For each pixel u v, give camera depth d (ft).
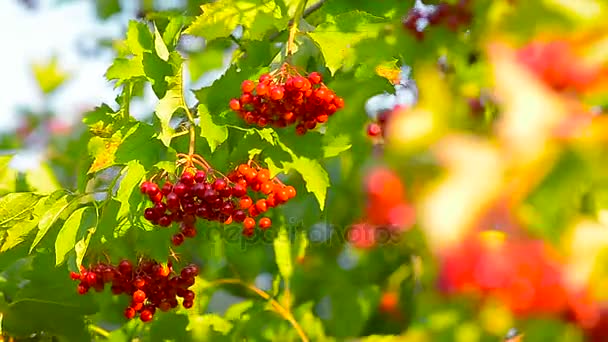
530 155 7.17
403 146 7.60
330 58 17.52
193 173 16.25
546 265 8.75
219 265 21.16
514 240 8.80
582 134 7.33
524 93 7.60
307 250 21.50
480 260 8.92
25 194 17.07
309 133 17.47
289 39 17.57
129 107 16.75
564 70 7.98
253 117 16.87
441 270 9.17
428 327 11.97
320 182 17.28
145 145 16.63
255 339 20.36
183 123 17.31
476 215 7.09
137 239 17.10
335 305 21.07
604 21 8.64
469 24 16.88
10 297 19.58
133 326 20.07
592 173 7.44
